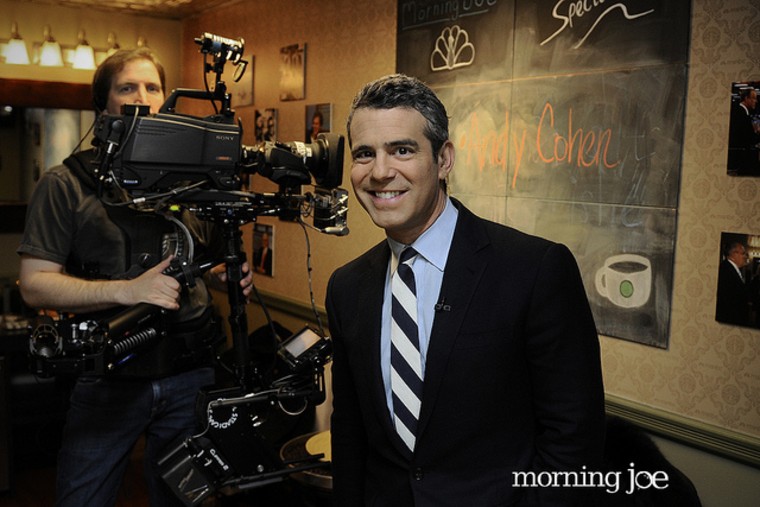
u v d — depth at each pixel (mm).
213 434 1913
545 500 1304
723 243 2193
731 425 2217
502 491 1326
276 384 1980
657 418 2391
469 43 3004
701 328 2275
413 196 1286
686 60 2256
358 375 1454
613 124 2473
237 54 1868
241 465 1966
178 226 2084
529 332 1319
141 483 3684
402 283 1396
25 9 4777
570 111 2609
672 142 2305
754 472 2186
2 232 4719
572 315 1324
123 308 2025
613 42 2451
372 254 1527
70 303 1949
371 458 1494
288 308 4312
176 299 1896
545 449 1327
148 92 2141
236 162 1854
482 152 2988
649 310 2410
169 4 4883
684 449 2359
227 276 1946
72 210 2039
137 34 5227
